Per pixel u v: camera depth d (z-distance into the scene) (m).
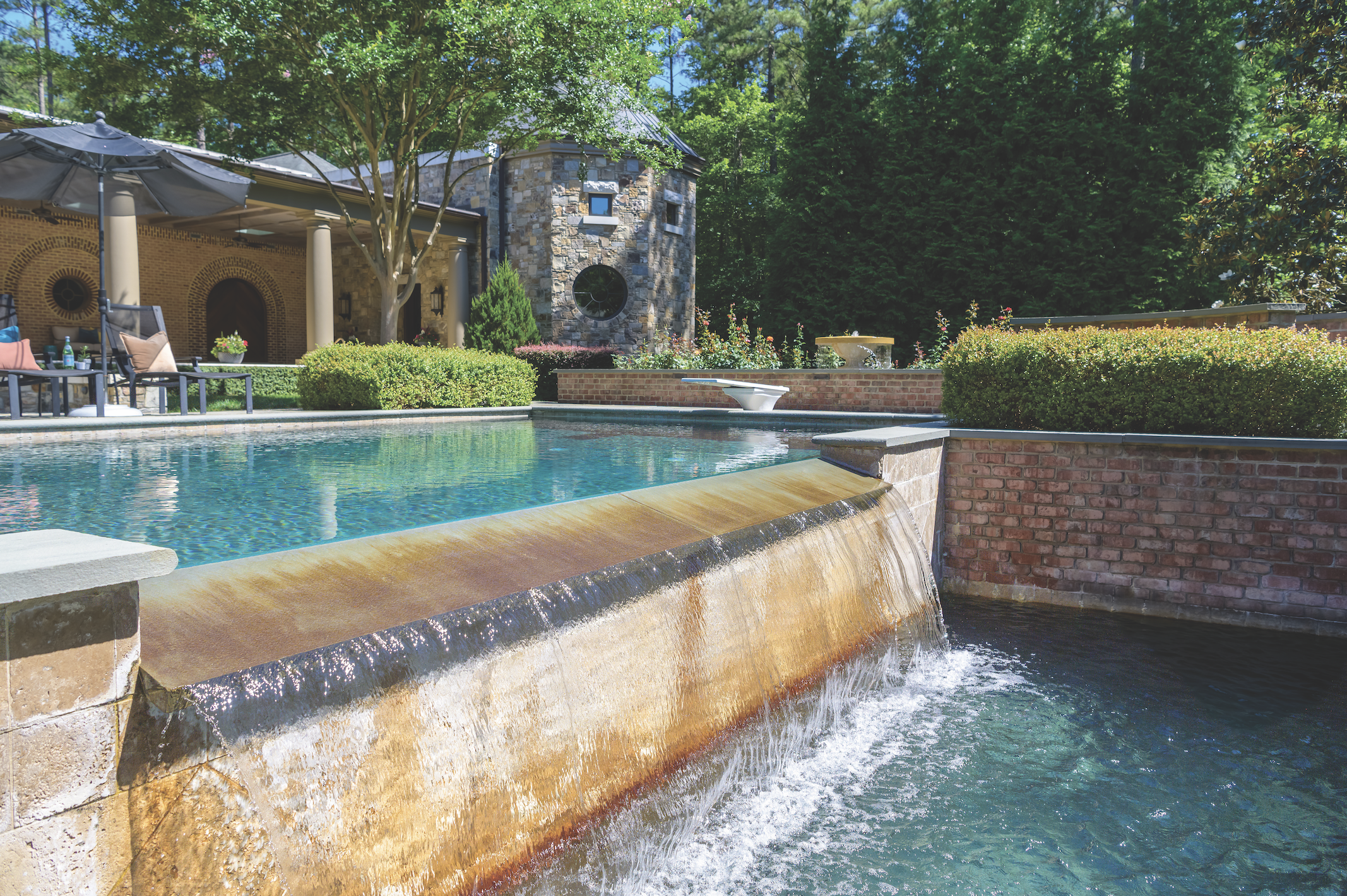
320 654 1.87
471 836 2.14
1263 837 2.75
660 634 2.89
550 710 2.42
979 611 5.39
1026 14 19.42
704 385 11.88
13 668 1.38
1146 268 17.48
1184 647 4.64
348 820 1.86
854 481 4.83
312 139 13.27
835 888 2.41
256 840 1.72
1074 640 4.78
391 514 3.42
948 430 5.75
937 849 2.64
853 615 4.12
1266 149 13.61
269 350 20.11
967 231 19.38
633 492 3.62
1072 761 3.29
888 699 3.94
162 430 7.26
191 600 1.96
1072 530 5.46
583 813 2.47
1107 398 5.52
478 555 2.63
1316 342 5.12
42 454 5.75
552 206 17.81
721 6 30.59
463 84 11.82
